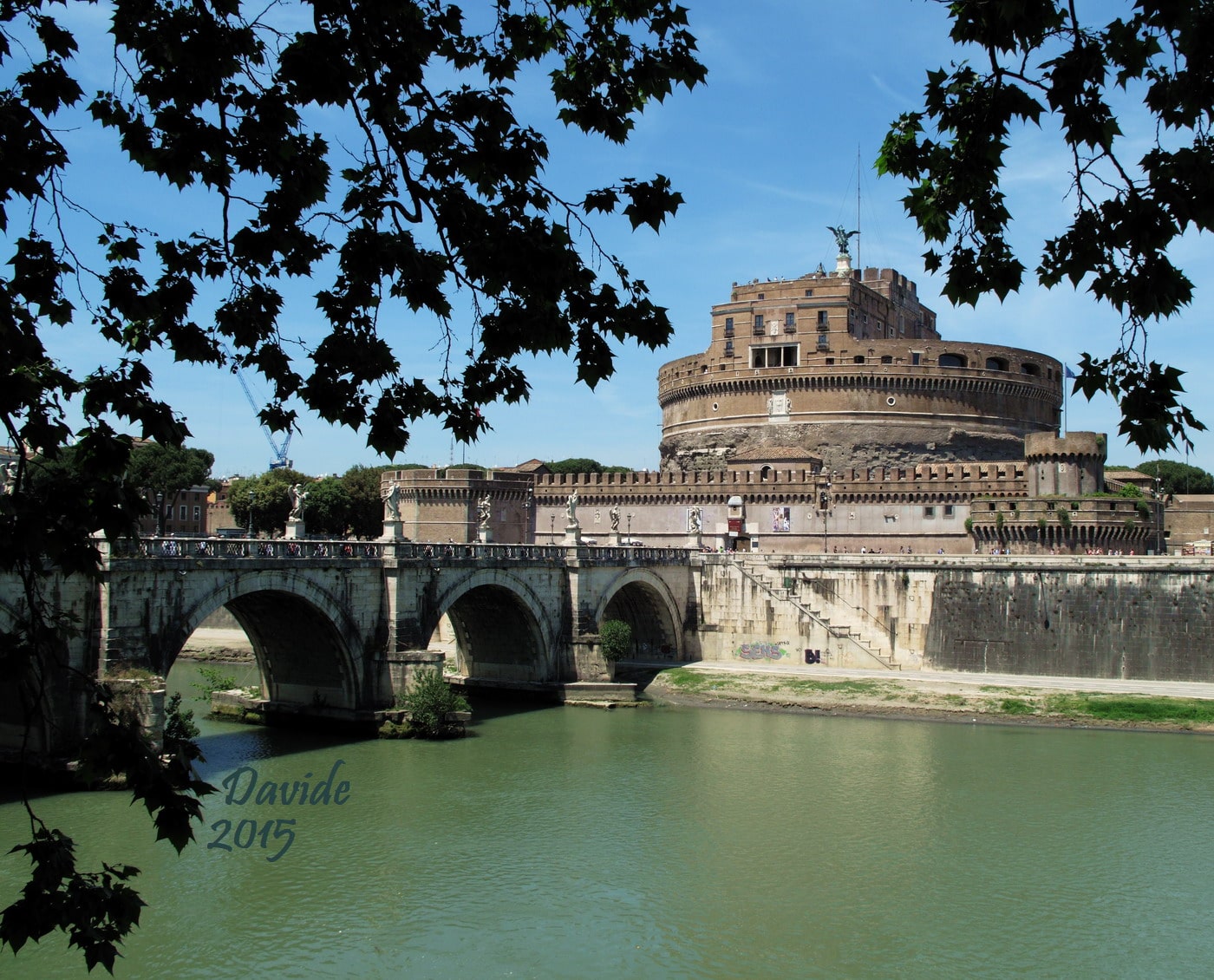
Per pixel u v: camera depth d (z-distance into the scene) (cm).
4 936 1254
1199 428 1383
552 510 14288
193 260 1602
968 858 4803
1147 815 5462
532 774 6156
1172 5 1266
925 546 12119
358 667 6956
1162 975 3712
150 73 1490
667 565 10338
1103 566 9088
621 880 4472
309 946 3794
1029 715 8006
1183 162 1296
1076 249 1378
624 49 1636
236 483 14962
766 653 10300
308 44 1436
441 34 1593
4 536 1255
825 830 5175
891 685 8719
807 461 13475
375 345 1678
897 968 3738
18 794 5194
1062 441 11075
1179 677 8688
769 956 3816
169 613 5703
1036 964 3784
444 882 4412
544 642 8838
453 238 1592
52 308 1498
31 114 1402
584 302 1634
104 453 1349
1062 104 1357
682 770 6309
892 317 16288
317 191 1584
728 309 14875
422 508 13738
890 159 1553
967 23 1389
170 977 3553
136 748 1342
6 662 1291
